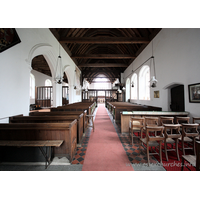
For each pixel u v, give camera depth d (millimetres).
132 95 11664
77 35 7898
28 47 4152
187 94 4285
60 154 2555
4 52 3193
